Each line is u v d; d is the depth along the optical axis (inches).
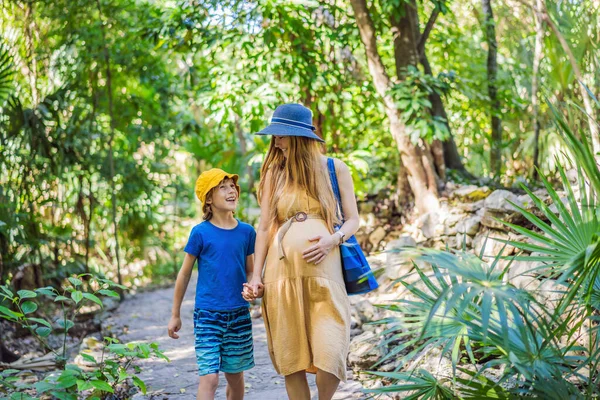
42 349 239.6
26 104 330.0
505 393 94.3
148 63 329.7
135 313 264.7
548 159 243.1
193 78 307.9
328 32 269.9
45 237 304.8
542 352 91.6
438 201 256.2
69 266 308.5
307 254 106.3
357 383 144.9
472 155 367.9
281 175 111.8
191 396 153.4
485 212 217.2
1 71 274.4
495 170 302.8
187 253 122.0
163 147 376.8
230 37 261.3
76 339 248.7
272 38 263.1
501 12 291.4
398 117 258.2
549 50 139.1
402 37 270.7
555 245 95.3
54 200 311.1
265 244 112.0
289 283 107.0
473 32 311.3
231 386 124.3
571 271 84.7
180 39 271.0
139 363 183.5
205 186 121.6
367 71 306.2
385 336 159.2
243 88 261.7
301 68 273.0
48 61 332.5
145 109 350.0
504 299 83.7
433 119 254.7
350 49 302.5
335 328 105.1
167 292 307.4
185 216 454.0
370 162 306.5
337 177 113.3
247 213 359.3
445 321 95.9
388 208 283.0
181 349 200.7
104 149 339.9
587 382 109.6
